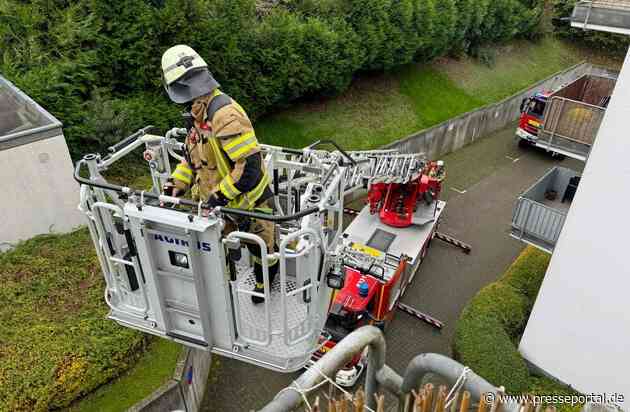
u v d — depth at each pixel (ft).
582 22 24.62
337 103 57.98
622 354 24.43
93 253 29.37
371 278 30.86
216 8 42.65
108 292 13.98
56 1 39.06
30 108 31.22
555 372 27.89
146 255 11.56
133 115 38.40
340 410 7.35
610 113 21.40
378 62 59.41
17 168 28.19
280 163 15.97
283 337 12.63
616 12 23.25
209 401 28.99
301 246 12.19
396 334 34.91
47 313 25.26
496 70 80.23
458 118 63.16
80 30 36.68
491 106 68.80
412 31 60.23
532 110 61.82
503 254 45.01
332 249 14.57
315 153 16.10
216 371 30.91
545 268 36.96
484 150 67.10
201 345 12.60
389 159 35.19
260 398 29.27
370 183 32.58
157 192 17.04
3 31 37.04
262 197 12.90
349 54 53.42
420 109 63.57
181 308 12.41
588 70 94.12
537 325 27.78
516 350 29.19
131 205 11.15
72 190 31.22
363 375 29.76
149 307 13.07
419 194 39.63
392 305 33.71
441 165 39.81
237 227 12.44
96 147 37.65
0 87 33.45
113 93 39.96
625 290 23.16
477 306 32.45
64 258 28.68
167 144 16.40
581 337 25.85
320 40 49.62
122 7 37.58
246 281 15.03
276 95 48.49
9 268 27.53
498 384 26.94
